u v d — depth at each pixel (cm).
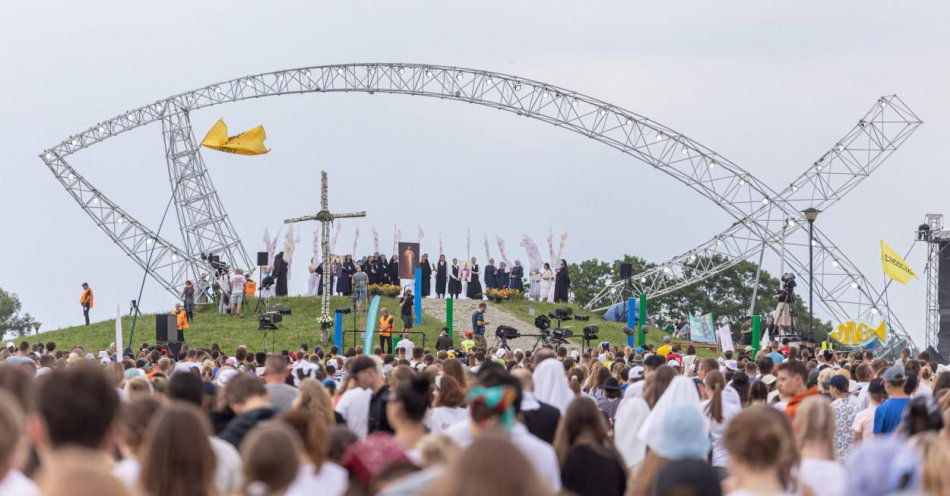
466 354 3872
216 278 7862
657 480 1038
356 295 7131
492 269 8150
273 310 7394
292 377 2039
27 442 1073
